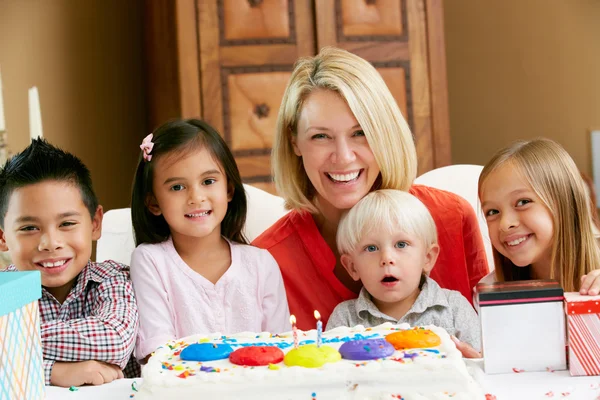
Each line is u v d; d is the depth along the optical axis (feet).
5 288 2.81
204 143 4.63
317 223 5.03
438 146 9.14
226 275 4.65
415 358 3.04
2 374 2.80
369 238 4.43
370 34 8.93
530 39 10.78
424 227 4.52
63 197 4.14
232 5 8.71
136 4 10.27
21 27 10.00
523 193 4.29
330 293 4.85
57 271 4.16
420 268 4.53
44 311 4.31
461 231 5.12
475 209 5.79
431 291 4.58
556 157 4.37
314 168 4.60
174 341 3.56
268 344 3.41
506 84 10.84
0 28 9.98
